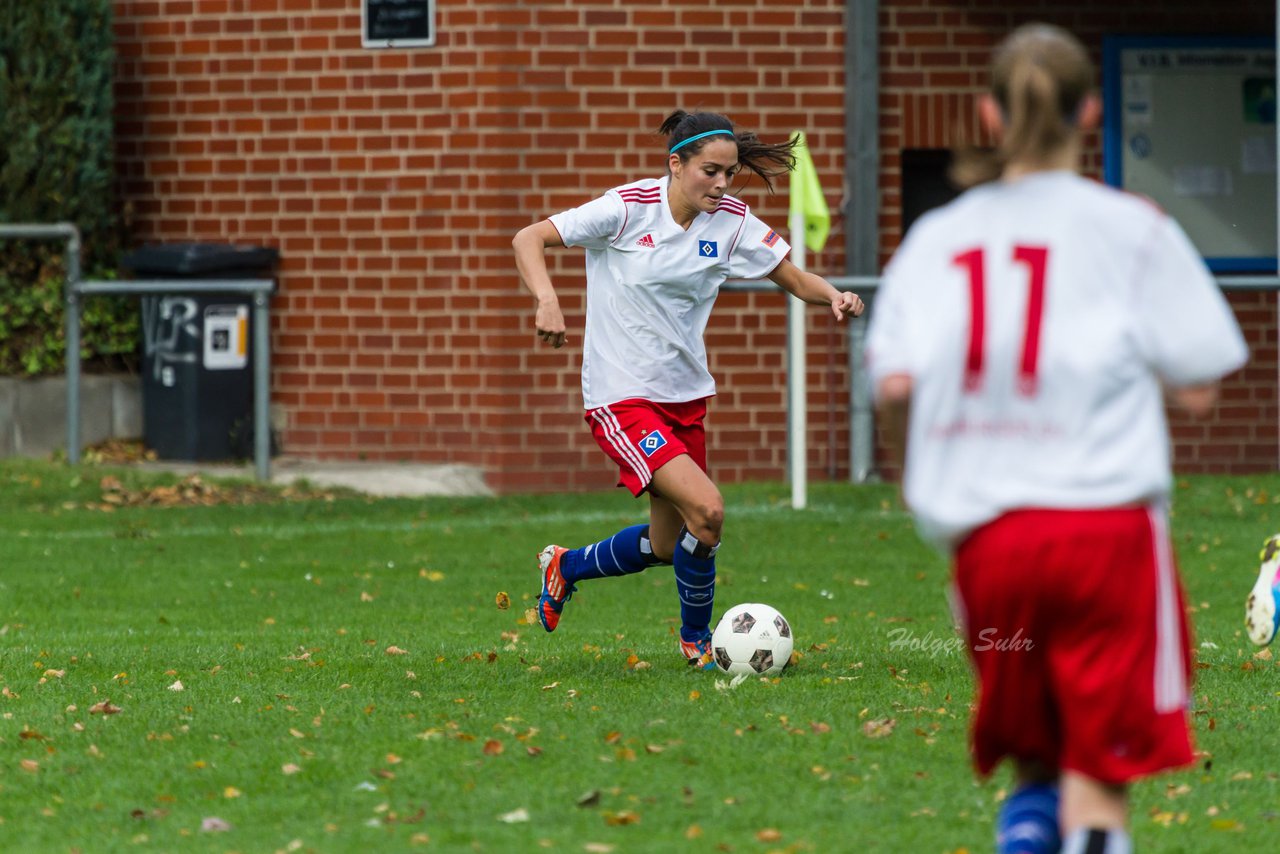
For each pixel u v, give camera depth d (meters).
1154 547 11.26
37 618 30.47
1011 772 16.97
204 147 51.16
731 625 23.12
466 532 41.50
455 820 15.45
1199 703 20.86
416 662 24.61
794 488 44.50
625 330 22.77
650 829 15.05
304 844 14.60
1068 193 11.26
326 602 32.31
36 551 38.47
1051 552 11.04
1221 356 11.12
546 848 14.35
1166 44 50.88
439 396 49.84
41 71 49.19
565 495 48.19
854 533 41.03
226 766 17.70
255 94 50.62
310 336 50.62
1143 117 51.09
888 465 50.34
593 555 24.59
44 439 50.59
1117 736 11.22
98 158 50.41
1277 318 51.38
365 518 43.94
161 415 49.84
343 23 49.78
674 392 23.05
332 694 21.77
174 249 49.28
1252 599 21.55
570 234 22.22
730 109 49.59
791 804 15.84
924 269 11.41
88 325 51.28
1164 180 51.25
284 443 51.03
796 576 35.44
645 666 23.94
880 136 50.47
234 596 33.06
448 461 49.91
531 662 24.61
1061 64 11.30
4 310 50.59
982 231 11.31
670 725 19.25
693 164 22.22
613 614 31.48
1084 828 11.20
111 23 50.84
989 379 11.15
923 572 35.94
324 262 50.44
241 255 49.66
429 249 49.62
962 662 24.52
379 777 17.02
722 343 50.03
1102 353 11.01
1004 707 11.75
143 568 36.34
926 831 14.84
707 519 22.14
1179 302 11.12
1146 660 11.22
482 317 49.38
